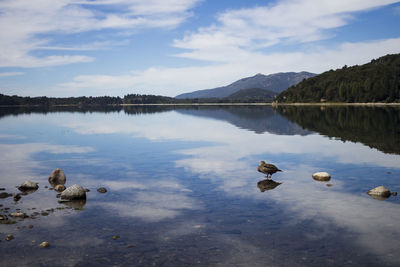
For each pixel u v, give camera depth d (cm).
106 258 802
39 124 6053
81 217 1111
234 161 2156
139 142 3225
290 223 1024
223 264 763
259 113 10331
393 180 1570
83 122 6588
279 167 1938
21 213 1130
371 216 1077
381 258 784
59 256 817
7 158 2362
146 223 1047
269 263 766
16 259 805
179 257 803
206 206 1216
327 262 766
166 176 1739
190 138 3525
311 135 3616
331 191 1398
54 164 2128
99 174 1816
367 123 5028
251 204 1229
